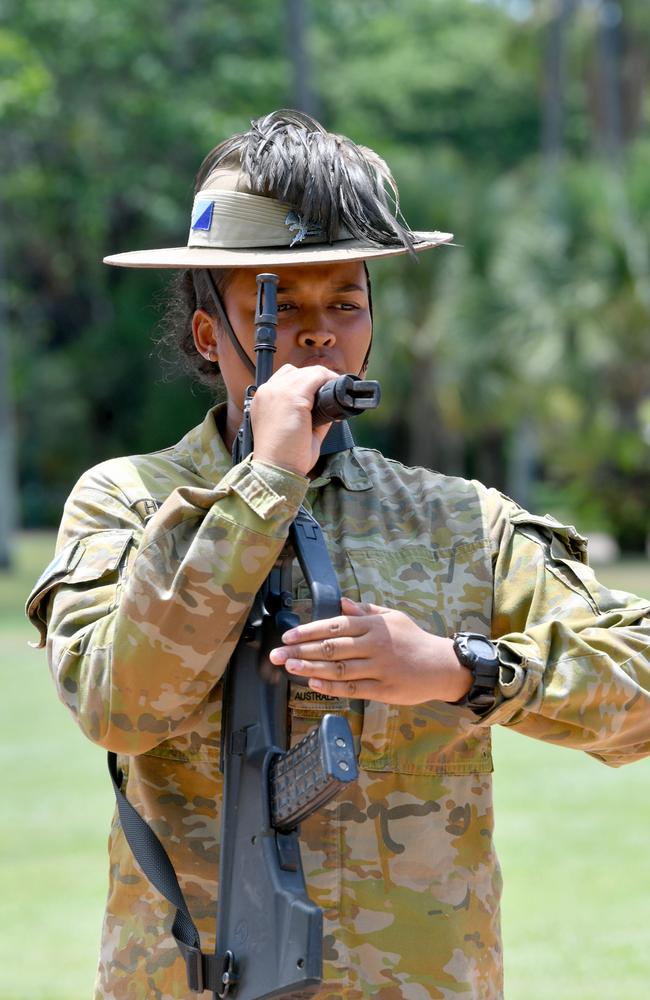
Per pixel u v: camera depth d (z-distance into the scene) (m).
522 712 5.08
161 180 78.94
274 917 4.66
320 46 95.00
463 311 53.69
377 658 4.75
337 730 4.58
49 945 13.16
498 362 53.28
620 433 55.50
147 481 5.59
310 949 4.53
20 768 20.59
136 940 5.27
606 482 57.53
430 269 57.25
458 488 5.79
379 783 5.25
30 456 89.94
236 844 4.89
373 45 101.06
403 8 104.88
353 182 5.43
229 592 4.72
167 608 4.73
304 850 5.17
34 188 75.12
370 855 5.20
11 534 58.84
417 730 5.30
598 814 17.91
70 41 74.12
